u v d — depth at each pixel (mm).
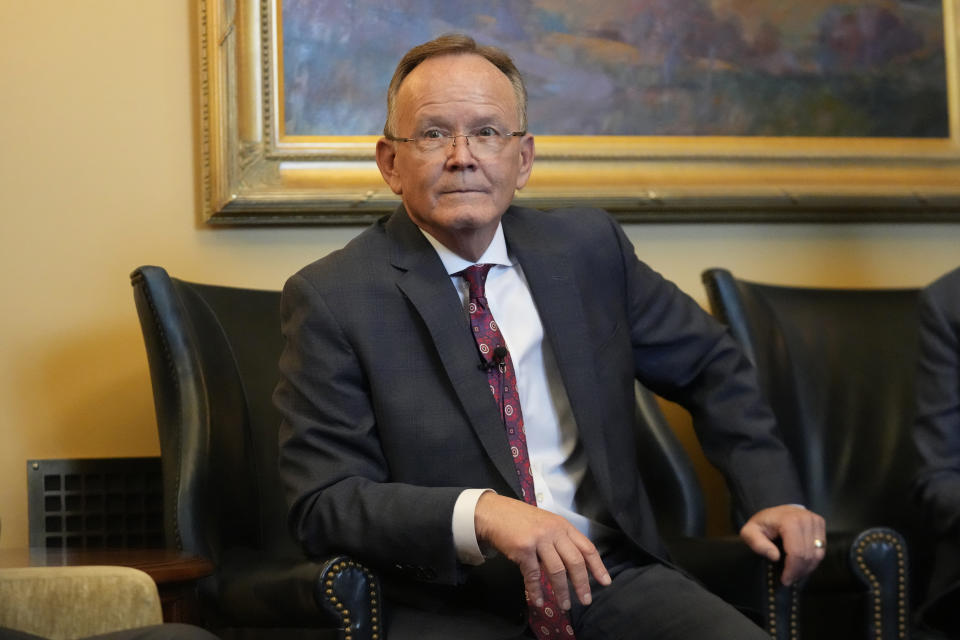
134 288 2416
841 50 3178
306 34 2879
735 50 3111
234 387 2434
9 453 2766
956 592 2246
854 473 2727
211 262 2863
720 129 3092
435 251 2080
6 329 2781
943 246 3252
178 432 2281
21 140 2809
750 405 2166
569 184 2963
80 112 2832
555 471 2064
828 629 2197
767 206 3062
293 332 2037
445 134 2016
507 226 2166
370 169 2885
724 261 3125
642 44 3055
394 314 2025
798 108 3143
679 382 2232
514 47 2979
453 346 1994
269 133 2836
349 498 1891
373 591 1828
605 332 2137
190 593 1929
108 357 2820
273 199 2818
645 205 2992
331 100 2887
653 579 1977
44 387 2791
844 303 2887
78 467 2760
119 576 1793
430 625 1899
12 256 2791
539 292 2078
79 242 2820
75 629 1783
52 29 2830
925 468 2424
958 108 3230
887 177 3158
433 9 2945
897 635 2066
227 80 2826
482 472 1970
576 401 2023
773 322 2789
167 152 2859
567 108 2998
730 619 1832
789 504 2059
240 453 2381
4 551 2246
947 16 3246
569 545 1735
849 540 2094
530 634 1971
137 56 2859
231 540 2307
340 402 1990
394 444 1979
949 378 2465
